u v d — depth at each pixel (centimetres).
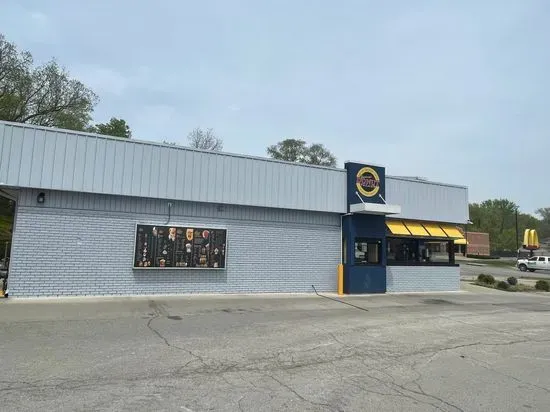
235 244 1644
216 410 512
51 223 1358
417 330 1090
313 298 1625
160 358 730
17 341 806
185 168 1542
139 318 1083
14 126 1301
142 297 1426
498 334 1087
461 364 782
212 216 1605
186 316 1141
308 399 566
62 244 1367
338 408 538
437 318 1296
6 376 605
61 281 1361
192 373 657
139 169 1465
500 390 637
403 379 674
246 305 1375
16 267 1312
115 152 1431
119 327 967
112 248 1433
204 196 1568
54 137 1348
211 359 738
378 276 1898
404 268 2055
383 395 595
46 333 880
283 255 1736
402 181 2055
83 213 1399
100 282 1411
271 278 1705
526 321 1317
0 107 3575
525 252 7294
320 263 1814
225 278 1616
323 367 724
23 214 1328
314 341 912
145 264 1467
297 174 1767
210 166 1588
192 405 525
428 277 2117
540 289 2569
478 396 606
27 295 1318
